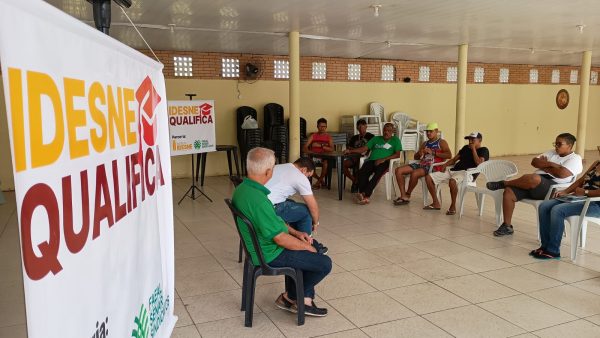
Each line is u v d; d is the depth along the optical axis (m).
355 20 6.45
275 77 9.91
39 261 0.98
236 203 2.75
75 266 1.14
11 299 3.22
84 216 1.19
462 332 2.79
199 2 5.24
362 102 10.84
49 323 1.01
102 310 1.31
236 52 9.46
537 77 12.89
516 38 8.20
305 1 5.31
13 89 0.90
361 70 10.76
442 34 7.72
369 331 2.80
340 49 9.26
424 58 11.00
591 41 8.64
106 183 1.36
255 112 9.49
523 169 10.12
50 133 1.03
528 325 2.88
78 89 1.17
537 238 4.78
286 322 2.92
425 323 2.91
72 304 1.12
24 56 0.93
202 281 3.62
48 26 1.02
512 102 12.66
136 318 1.63
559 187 4.62
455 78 11.84
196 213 6.00
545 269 3.86
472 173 5.55
